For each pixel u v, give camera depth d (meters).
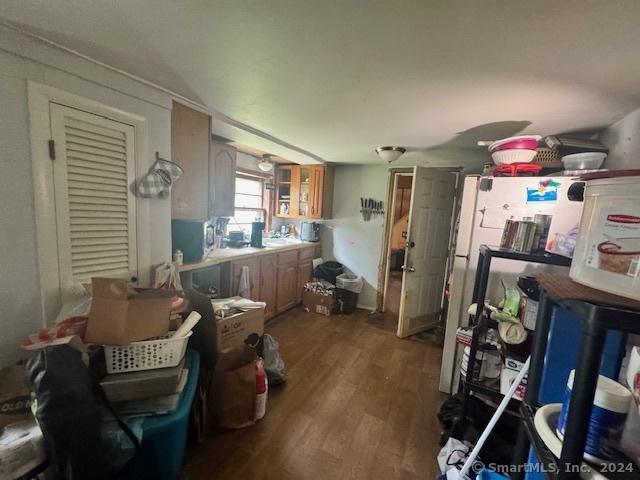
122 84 1.53
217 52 1.22
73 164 1.38
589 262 0.73
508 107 1.62
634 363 0.72
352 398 2.06
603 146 1.85
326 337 3.04
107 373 1.14
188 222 2.16
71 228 1.40
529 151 1.76
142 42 1.18
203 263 2.25
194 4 0.91
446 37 1.01
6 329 1.23
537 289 1.39
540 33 0.95
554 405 0.85
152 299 1.22
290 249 3.54
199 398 1.60
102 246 1.53
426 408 1.99
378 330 3.29
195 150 1.98
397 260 6.43
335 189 4.12
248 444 1.61
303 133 2.44
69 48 1.28
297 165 3.95
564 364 1.01
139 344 1.17
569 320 0.99
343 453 1.58
